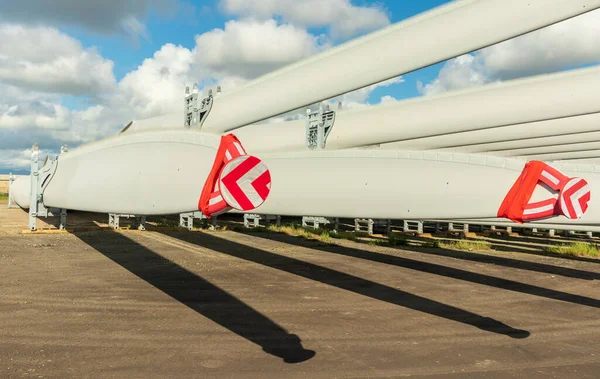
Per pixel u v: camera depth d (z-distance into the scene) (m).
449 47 10.13
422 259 11.73
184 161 7.06
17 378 3.62
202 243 13.59
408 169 9.70
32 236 13.89
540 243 18.27
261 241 14.73
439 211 9.23
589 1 8.21
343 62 11.98
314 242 14.95
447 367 4.18
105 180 8.85
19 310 5.69
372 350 4.59
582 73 12.12
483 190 8.67
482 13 9.70
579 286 8.55
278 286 7.64
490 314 6.26
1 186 53.06
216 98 14.59
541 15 8.86
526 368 4.22
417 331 5.33
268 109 13.34
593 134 18.00
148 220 22.28
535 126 16.78
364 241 16.23
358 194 10.34
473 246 14.77
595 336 5.32
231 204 3.63
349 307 6.38
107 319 5.38
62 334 4.79
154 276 8.14
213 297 6.68
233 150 4.54
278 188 11.88
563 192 6.00
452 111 14.15
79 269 8.64
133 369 3.88
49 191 13.03
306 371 3.96
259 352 4.41
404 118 14.98
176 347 4.48
